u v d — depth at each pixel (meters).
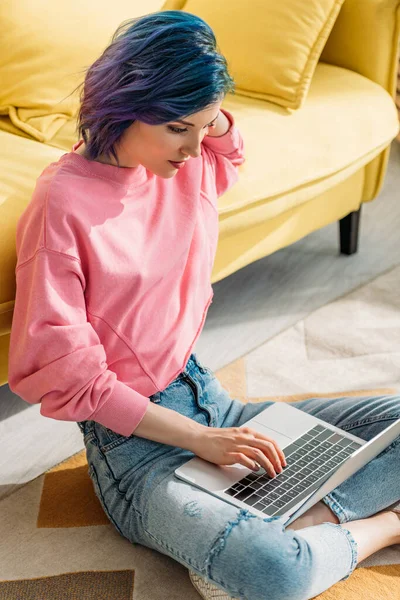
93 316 1.32
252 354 2.06
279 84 2.14
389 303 2.30
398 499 1.43
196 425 1.35
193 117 1.17
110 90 1.18
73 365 1.25
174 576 1.41
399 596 1.36
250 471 1.37
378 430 1.48
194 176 1.47
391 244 2.63
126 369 1.37
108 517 1.47
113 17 2.17
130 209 1.34
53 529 1.51
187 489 1.31
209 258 1.52
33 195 1.28
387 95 2.33
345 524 1.37
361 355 2.07
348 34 2.34
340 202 2.35
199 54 1.14
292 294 2.34
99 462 1.42
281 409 1.54
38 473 1.65
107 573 1.41
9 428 1.78
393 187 2.99
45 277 1.23
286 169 1.97
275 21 2.15
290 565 1.19
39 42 2.06
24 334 1.25
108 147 1.26
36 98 2.06
